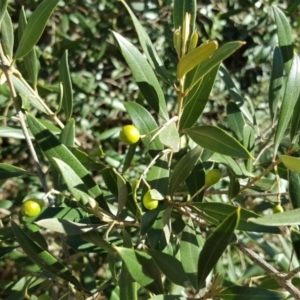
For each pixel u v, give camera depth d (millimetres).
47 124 294
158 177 224
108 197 303
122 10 596
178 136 211
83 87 604
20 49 230
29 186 537
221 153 211
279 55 294
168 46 597
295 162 181
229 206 220
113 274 230
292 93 218
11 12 561
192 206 227
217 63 185
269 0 644
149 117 242
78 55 598
